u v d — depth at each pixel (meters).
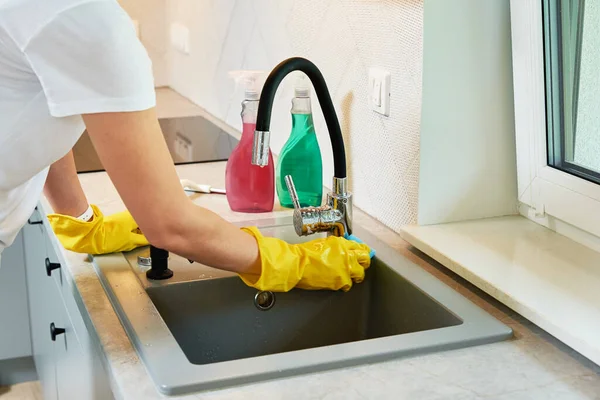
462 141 1.53
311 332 1.49
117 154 1.05
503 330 1.17
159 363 1.06
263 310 1.46
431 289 1.33
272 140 2.17
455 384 1.04
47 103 1.07
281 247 1.33
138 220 1.11
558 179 1.46
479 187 1.58
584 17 1.38
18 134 1.12
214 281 1.41
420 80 1.47
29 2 1.00
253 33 2.22
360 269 1.41
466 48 1.48
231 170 1.70
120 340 1.16
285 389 1.02
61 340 1.75
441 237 1.49
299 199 1.74
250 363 1.06
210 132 2.40
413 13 1.46
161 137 1.08
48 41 1.00
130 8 2.93
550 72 1.42
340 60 1.77
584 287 1.27
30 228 2.18
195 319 1.42
